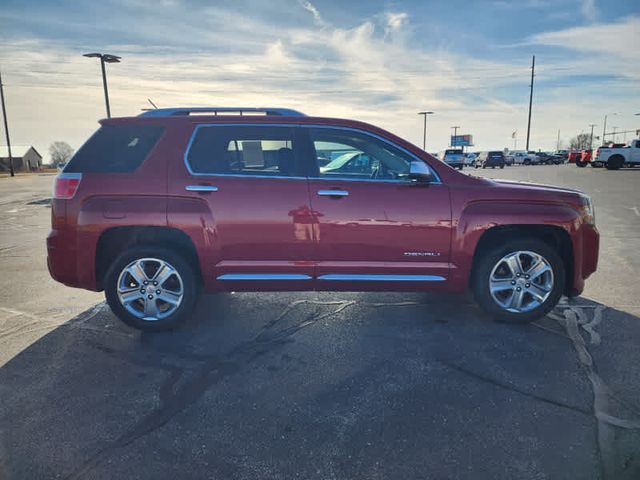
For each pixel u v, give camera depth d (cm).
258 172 375
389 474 212
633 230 853
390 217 372
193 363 328
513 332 378
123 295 374
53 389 292
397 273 380
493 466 217
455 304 451
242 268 374
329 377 306
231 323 405
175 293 379
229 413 264
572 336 369
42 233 921
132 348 354
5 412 265
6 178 4141
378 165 388
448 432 244
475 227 374
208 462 222
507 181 421
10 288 519
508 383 295
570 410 263
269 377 306
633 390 285
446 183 381
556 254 381
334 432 245
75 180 364
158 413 264
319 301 464
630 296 469
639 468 214
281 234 371
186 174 368
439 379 301
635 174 2580
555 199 382
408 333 379
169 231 388
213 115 382
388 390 288
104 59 2398
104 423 254
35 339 371
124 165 369
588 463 218
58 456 226
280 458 224
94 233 361
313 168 379
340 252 376
